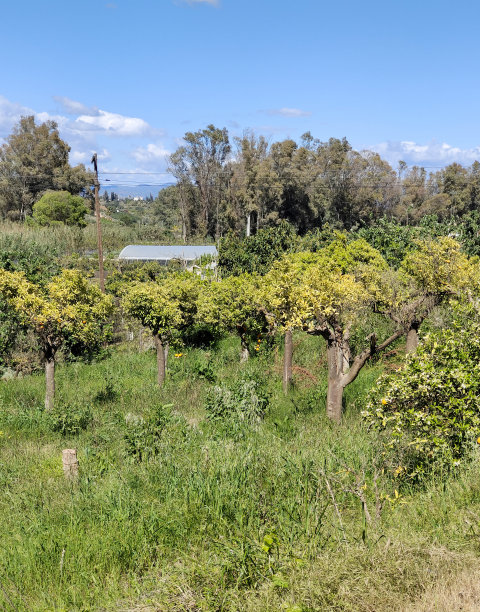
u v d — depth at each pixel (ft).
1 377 49.11
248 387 32.37
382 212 248.93
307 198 232.73
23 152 244.42
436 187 271.08
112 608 13.39
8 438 30.71
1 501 21.45
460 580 12.65
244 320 47.44
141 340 57.98
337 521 16.76
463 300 30.60
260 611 12.35
